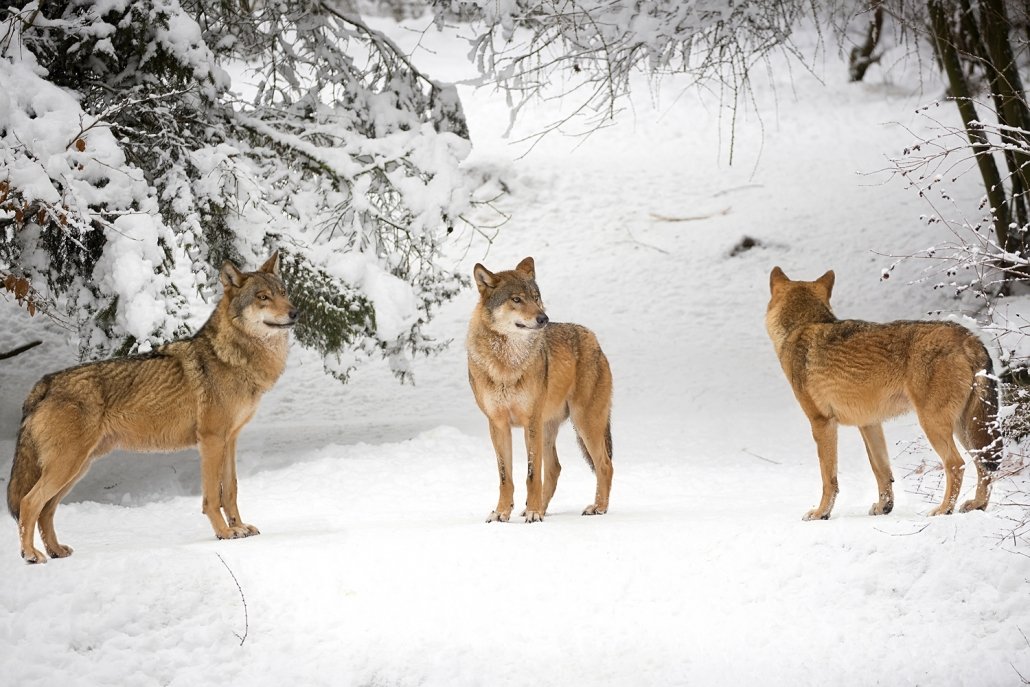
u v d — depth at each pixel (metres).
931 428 17.34
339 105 40.53
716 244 64.31
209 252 34.09
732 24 30.98
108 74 35.00
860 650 13.66
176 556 17.03
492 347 19.83
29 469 18.02
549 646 14.28
